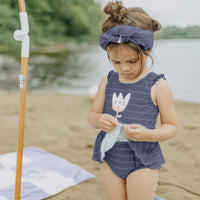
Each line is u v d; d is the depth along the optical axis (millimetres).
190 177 2715
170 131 1485
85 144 3561
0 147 3363
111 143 1522
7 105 5672
